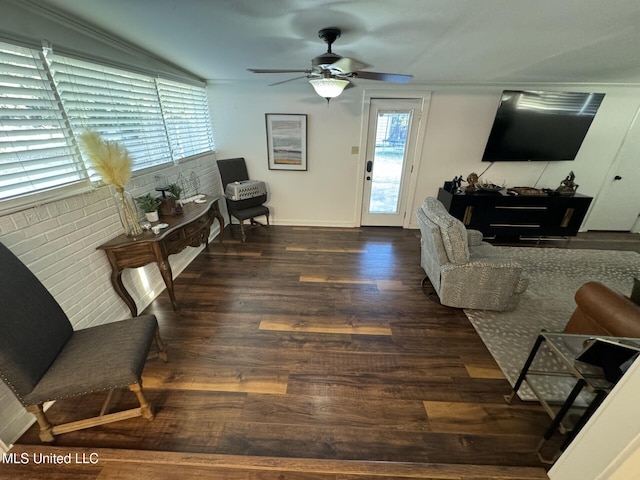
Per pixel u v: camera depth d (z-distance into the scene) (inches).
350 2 52.9
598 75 118.3
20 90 55.8
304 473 49.0
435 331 86.0
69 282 66.2
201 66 111.7
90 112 73.5
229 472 48.8
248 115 148.7
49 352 50.1
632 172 156.6
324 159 157.9
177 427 57.1
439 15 58.5
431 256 99.3
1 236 51.8
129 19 63.4
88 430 55.8
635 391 33.2
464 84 137.6
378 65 104.1
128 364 50.5
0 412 51.5
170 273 87.4
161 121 107.0
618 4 52.3
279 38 75.5
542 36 70.3
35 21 56.5
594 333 65.6
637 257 136.4
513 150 145.9
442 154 154.4
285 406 62.0
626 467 34.8
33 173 58.9
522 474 49.3
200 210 105.2
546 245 151.4
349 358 75.3
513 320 91.0
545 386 67.5
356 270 121.8
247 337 82.1
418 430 57.6
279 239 152.8
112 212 79.8
